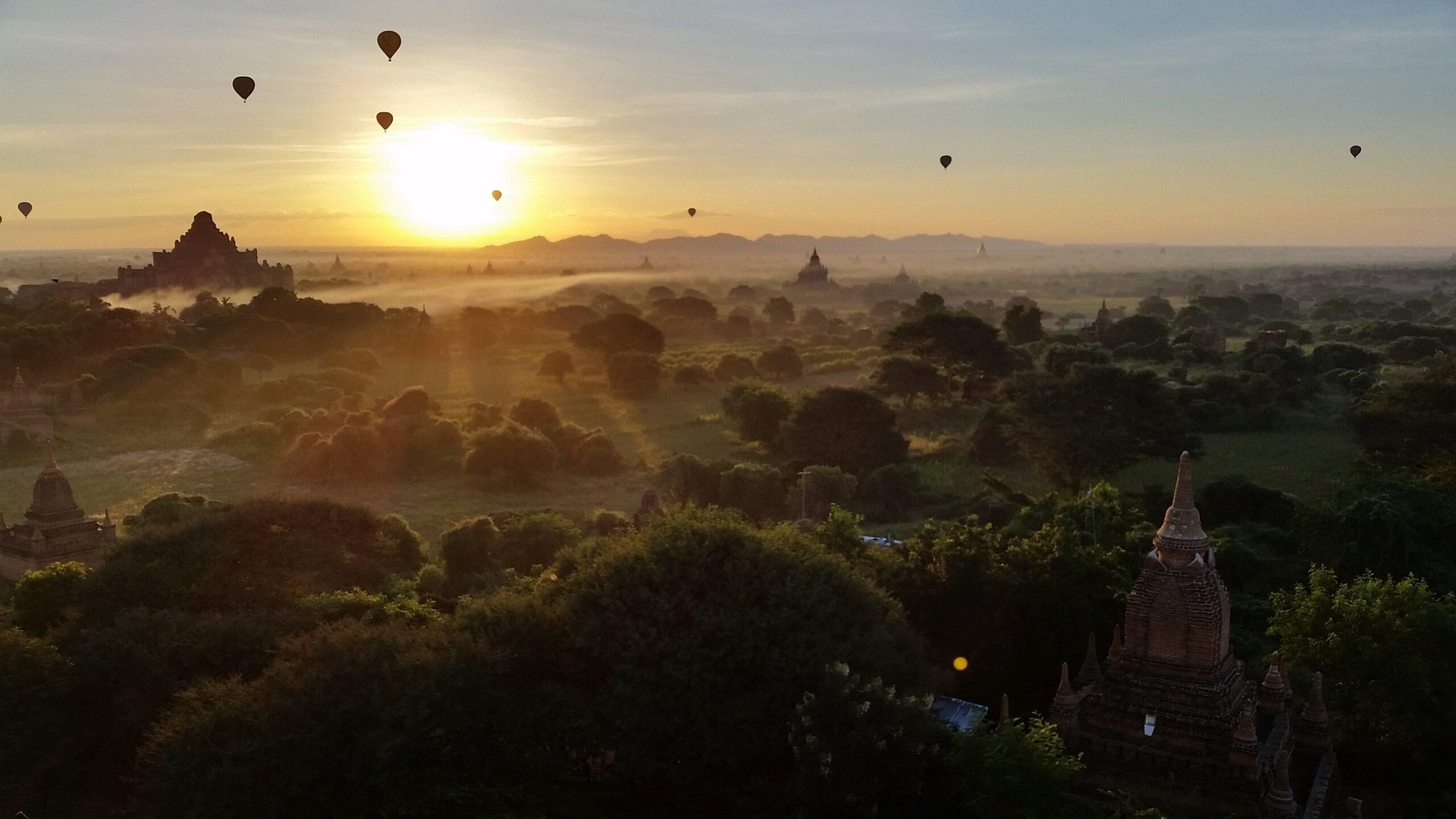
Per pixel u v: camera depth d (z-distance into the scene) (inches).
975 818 941.2
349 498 2824.8
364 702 903.7
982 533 1350.9
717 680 965.8
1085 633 1227.2
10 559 1971.0
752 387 3809.1
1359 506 1646.2
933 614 1253.1
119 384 4404.5
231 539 1549.0
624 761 964.6
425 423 3363.7
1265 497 2150.6
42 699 1094.4
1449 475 2194.9
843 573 1096.8
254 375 5477.4
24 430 3526.1
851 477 2637.8
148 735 1004.6
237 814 844.0
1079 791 926.4
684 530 1103.0
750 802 934.4
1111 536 1539.1
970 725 1024.2
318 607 1323.8
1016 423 2743.6
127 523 2294.5
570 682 1047.0
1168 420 2623.0
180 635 1194.6
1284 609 1191.6
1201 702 916.6
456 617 1144.2
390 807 837.2
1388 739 1055.0
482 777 895.1
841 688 922.1
